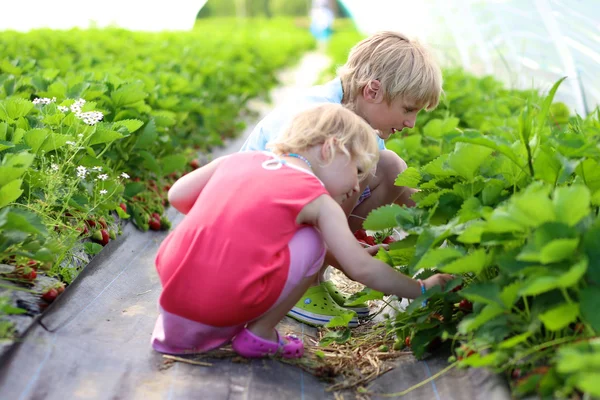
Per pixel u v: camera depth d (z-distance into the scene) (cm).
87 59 650
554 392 192
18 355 230
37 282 280
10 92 454
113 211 397
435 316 265
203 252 237
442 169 271
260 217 237
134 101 429
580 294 190
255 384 239
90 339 262
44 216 301
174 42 1137
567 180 268
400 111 323
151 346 262
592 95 500
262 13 4378
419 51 323
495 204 251
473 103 585
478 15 774
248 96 959
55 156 343
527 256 192
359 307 315
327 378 255
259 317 252
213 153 662
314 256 247
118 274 336
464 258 212
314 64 2050
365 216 345
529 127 246
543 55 593
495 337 211
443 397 226
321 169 254
